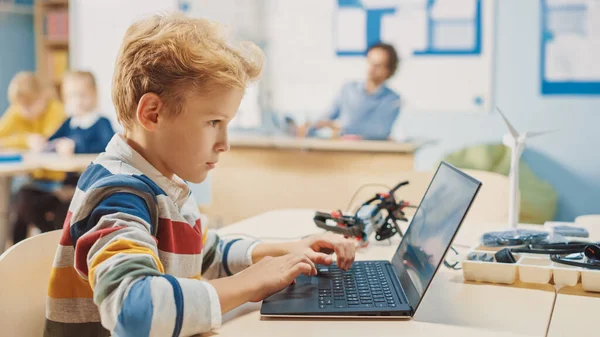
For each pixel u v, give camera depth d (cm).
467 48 432
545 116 422
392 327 86
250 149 353
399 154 329
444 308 95
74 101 388
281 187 348
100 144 382
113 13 513
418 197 199
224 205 362
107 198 85
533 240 125
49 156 359
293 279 94
